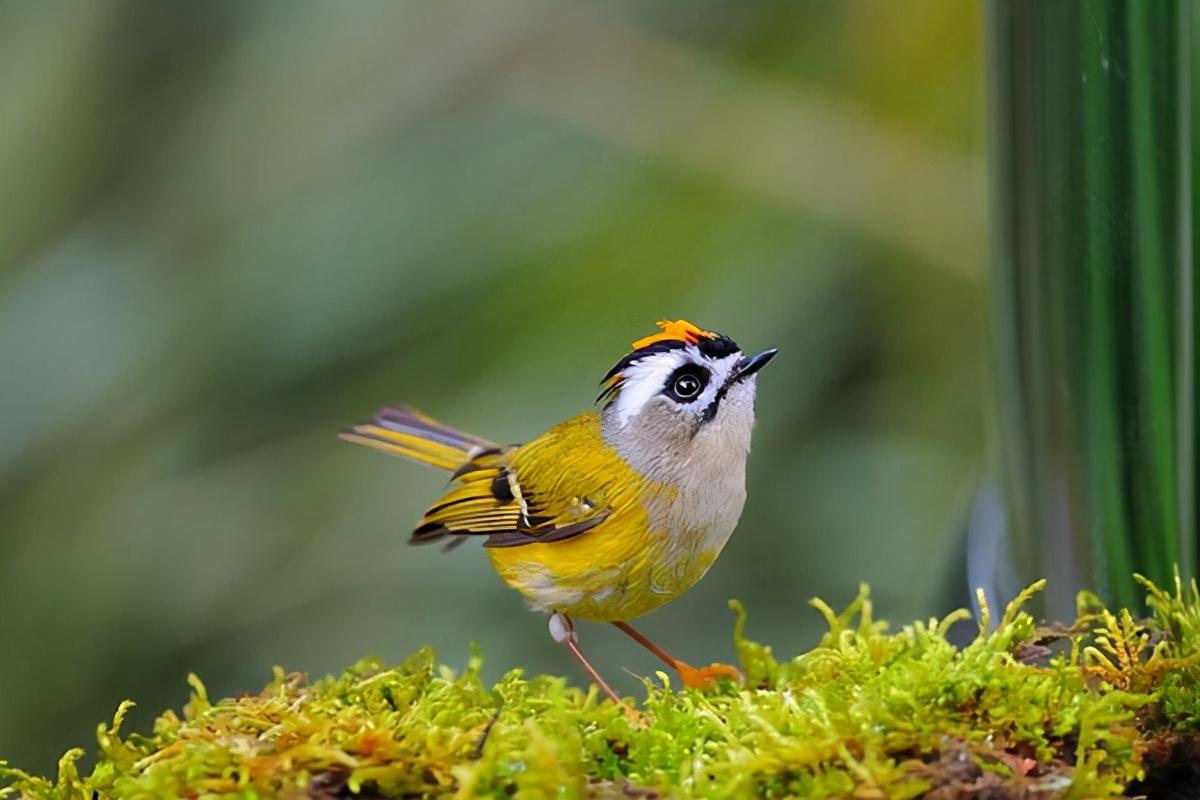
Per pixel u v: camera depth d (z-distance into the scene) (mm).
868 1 11398
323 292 11539
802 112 11336
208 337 11609
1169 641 5824
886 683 5344
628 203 11461
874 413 11195
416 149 11727
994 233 6609
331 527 11328
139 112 12242
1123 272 6219
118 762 5457
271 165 11812
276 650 11008
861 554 10867
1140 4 6066
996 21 6402
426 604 10961
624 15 11711
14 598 11258
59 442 11508
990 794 4762
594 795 4973
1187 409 6410
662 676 6203
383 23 11859
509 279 11422
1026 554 6594
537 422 10953
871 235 11188
